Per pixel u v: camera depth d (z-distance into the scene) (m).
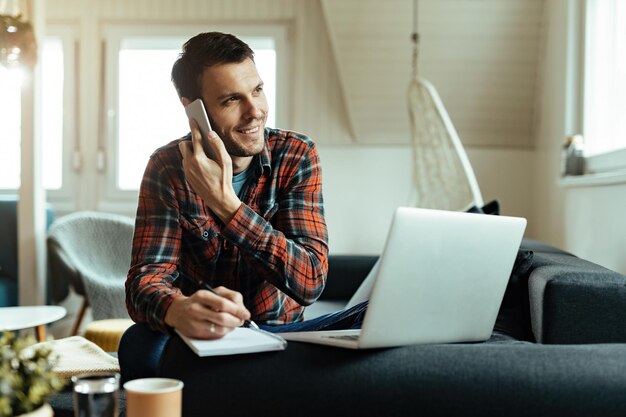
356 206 4.47
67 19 4.61
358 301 2.25
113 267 4.16
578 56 3.45
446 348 1.26
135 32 4.55
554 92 3.81
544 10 4.03
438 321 1.37
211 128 1.66
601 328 1.50
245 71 1.63
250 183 1.73
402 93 4.32
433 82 4.29
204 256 1.71
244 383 1.23
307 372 1.23
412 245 1.25
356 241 4.47
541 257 1.86
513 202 4.39
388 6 4.09
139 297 1.47
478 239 1.39
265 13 4.49
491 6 4.04
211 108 1.64
